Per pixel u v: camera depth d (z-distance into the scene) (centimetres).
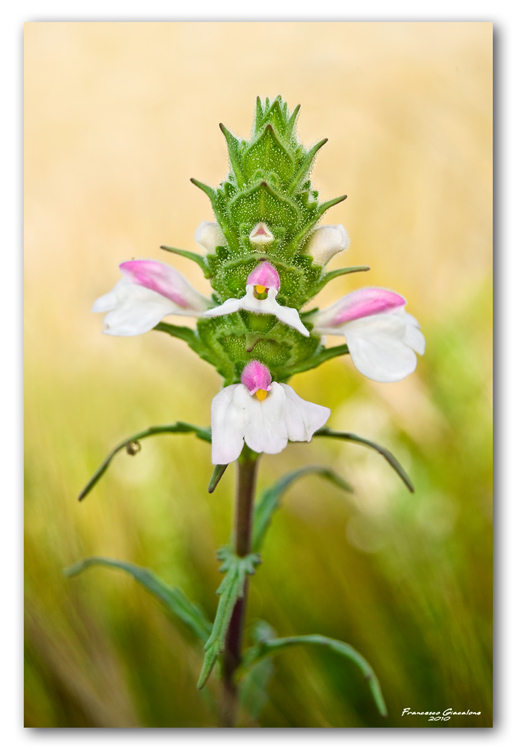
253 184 22
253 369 22
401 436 30
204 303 23
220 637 22
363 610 28
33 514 28
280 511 29
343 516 29
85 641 27
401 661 27
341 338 31
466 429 29
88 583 27
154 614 27
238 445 21
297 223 22
